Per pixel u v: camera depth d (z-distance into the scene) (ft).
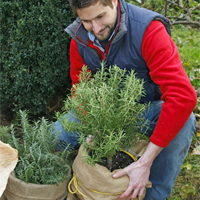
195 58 11.82
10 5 6.81
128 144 4.83
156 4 9.52
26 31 6.91
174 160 5.16
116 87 4.45
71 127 4.32
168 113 4.25
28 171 4.46
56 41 6.97
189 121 5.17
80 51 5.49
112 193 4.50
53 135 5.32
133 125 4.57
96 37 5.00
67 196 5.06
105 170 4.48
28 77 7.20
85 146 4.37
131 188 4.48
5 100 7.89
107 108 4.16
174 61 4.37
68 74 7.94
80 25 5.10
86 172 4.52
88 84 4.60
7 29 7.10
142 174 4.54
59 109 8.57
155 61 4.51
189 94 4.19
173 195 6.11
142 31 4.64
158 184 5.38
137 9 4.86
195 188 6.33
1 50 7.19
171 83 4.27
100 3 4.06
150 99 5.68
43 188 4.44
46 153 4.88
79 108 4.21
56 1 6.92
